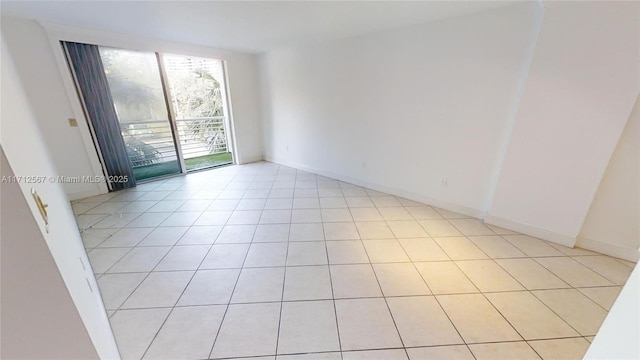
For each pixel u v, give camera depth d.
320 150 4.38
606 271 1.96
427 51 2.79
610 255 2.15
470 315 1.56
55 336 0.62
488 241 2.39
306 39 3.54
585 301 1.68
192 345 1.36
